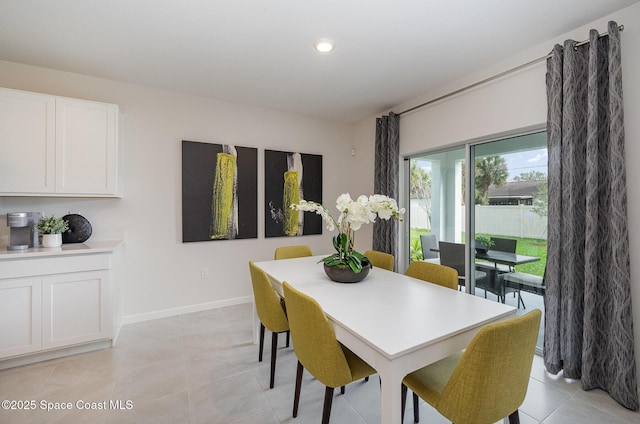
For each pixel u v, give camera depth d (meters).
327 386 1.30
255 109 3.50
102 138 2.49
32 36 2.05
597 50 1.82
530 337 1.04
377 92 3.05
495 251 2.59
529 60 2.22
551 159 2.01
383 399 1.05
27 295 2.06
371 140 3.93
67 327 2.18
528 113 2.23
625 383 1.68
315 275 2.05
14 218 2.19
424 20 1.88
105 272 2.30
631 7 1.75
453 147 2.93
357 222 1.83
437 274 1.91
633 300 1.75
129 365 2.11
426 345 1.08
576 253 1.93
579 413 1.64
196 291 3.19
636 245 1.74
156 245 2.99
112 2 1.71
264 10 1.78
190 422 1.56
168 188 3.04
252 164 3.47
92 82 2.70
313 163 3.89
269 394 1.80
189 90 3.02
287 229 3.70
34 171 2.26
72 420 1.57
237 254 3.41
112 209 2.79
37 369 2.04
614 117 1.73
